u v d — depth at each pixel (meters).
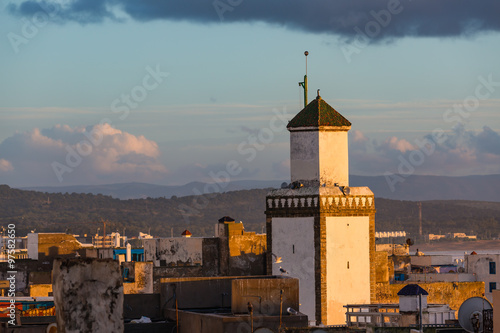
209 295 104.81
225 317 87.31
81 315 52.41
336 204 199.75
